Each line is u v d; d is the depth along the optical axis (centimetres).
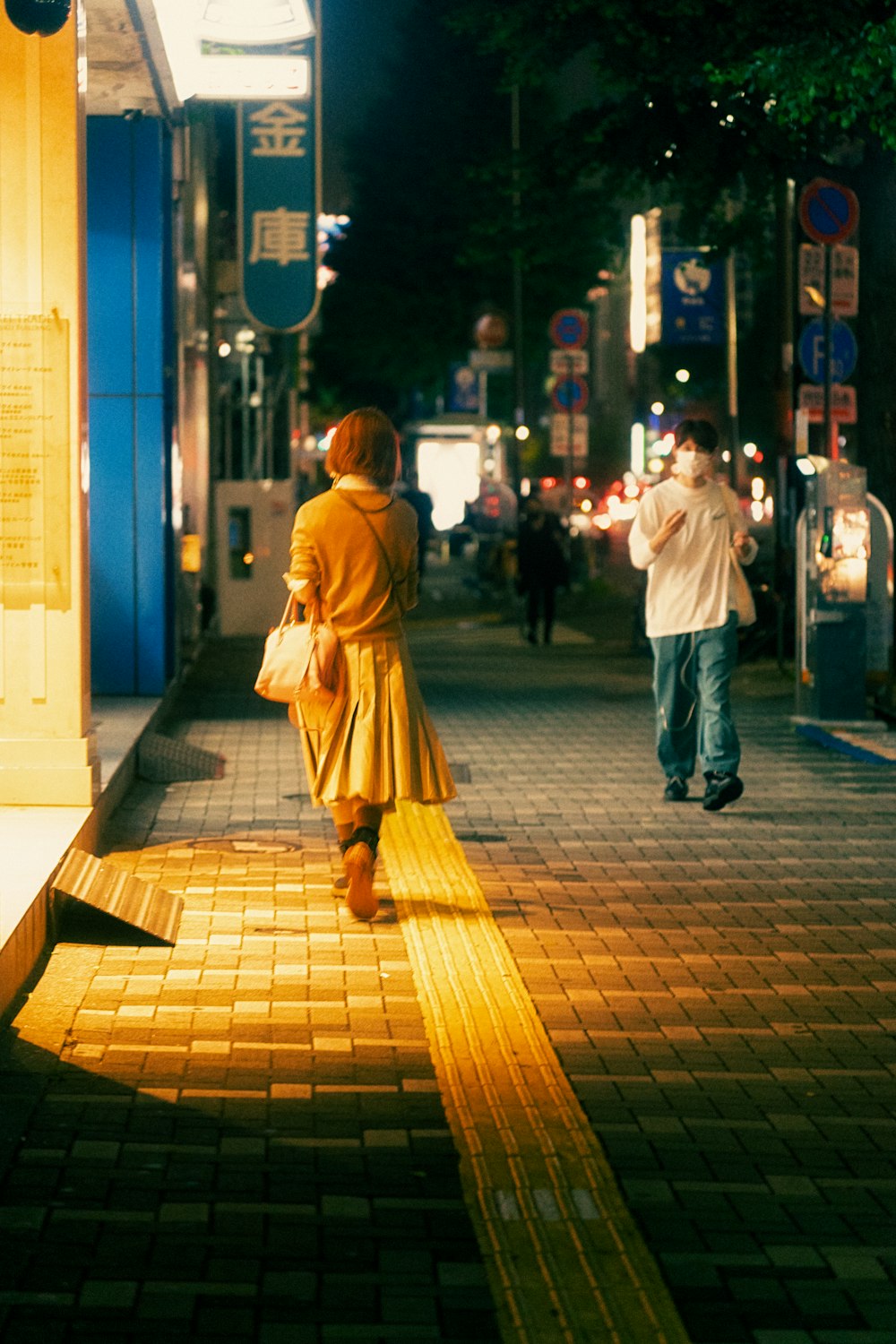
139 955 664
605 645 2350
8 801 830
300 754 1258
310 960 664
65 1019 582
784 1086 534
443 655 2178
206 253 2556
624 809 1012
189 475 2217
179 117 1497
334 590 724
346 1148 475
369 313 5072
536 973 653
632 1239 419
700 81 1756
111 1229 418
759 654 2047
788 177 1881
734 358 3027
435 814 980
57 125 810
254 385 3566
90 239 1371
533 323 5000
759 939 709
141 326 1377
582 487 4512
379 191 5031
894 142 1410
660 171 1947
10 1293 384
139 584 1395
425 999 612
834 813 1002
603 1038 579
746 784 1109
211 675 1898
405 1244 416
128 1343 364
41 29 770
